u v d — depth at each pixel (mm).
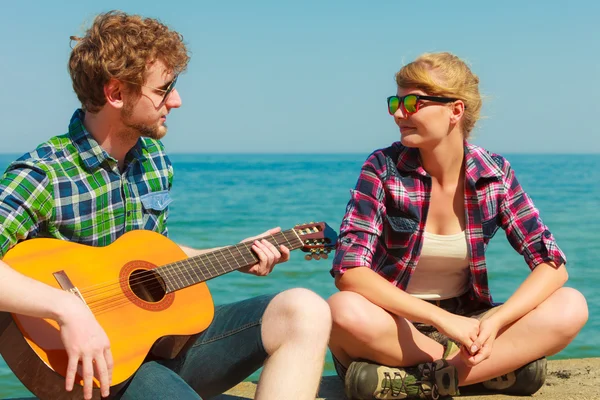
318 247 3484
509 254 14320
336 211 28469
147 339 2689
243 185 45781
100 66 2723
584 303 3578
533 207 3752
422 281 3783
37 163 2699
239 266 3145
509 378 3666
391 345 3512
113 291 2770
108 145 2883
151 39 2770
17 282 2352
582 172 73125
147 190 3105
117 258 2889
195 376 2900
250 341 2760
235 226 22906
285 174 65188
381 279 3516
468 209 3662
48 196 2709
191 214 26359
